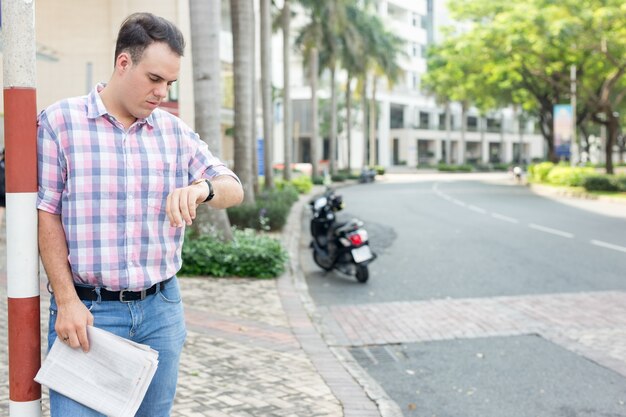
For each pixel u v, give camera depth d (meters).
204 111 10.47
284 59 30.33
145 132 2.29
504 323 7.25
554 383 5.34
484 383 5.35
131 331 2.30
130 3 21.58
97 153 2.20
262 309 7.59
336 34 38.97
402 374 5.60
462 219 18.50
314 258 10.64
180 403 4.53
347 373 5.32
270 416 4.32
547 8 27.09
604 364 5.79
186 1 21.88
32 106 2.18
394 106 81.00
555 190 30.20
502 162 90.38
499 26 29.09
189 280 9.24
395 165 82.50
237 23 15.15
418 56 81.50
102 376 2.17
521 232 15.38
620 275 10.02
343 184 41.94
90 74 21.20
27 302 2.22
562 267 10.74
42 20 21.14
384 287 9.43
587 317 7.45
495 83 39.12
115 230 2.22
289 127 30.75
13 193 2.18
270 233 14.80
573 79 31.94
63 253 2.21
